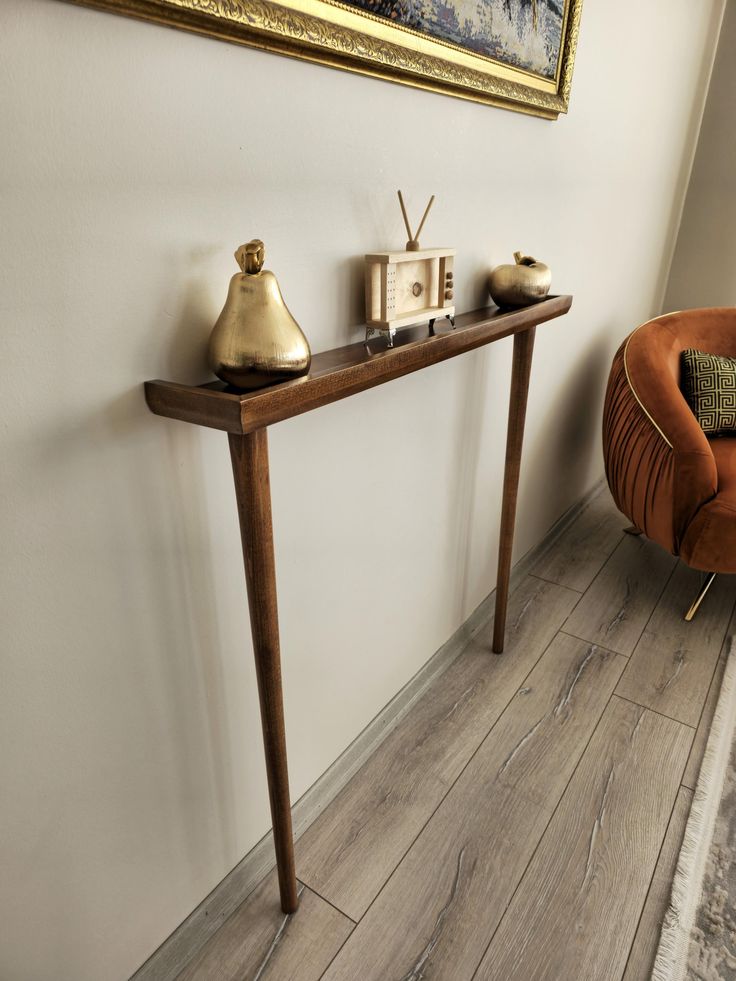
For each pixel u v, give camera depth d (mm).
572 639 1614
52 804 670
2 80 457
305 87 713
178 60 573
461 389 1264
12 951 678
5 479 537
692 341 1878
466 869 1062
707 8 2029
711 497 1534
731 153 2320
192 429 704
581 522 2201
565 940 960
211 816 915
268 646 766
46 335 535
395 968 928
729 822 1139
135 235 582
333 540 1014
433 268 933
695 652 1569
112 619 673
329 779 1183
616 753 1282
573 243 1596
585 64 1378
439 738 1317
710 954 938
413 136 911
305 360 641
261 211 705
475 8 931
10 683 592
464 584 1531
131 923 828
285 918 990
